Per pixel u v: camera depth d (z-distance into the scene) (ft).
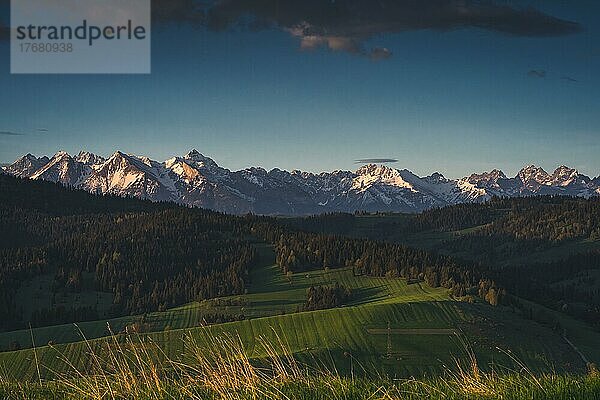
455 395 26.78
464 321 384.47
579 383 29.12
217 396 25.99
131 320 436.76
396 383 28.14
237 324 361.71
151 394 26.37
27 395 28.19
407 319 382.63
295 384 26.96
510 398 26.81
